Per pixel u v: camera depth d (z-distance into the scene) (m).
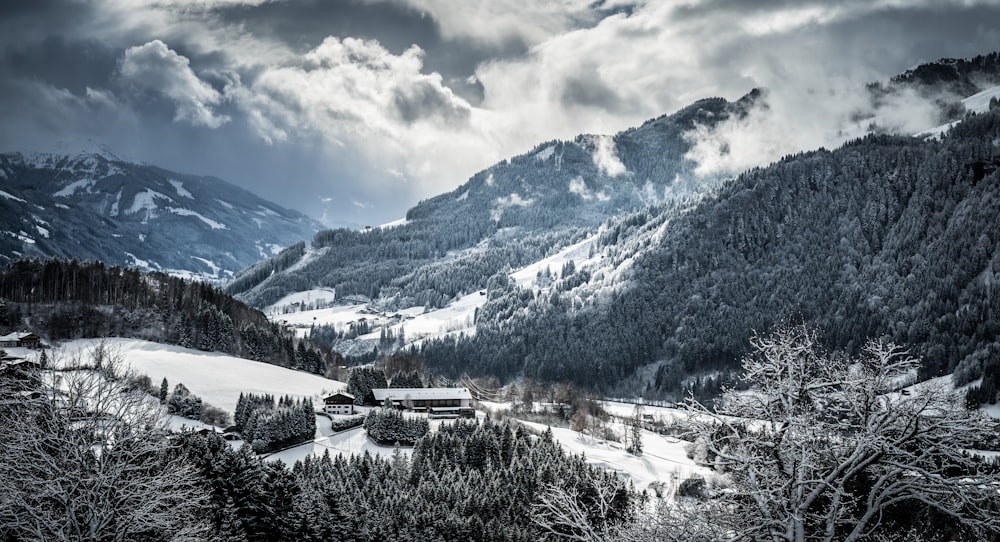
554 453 124.94
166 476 37.22
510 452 131.62
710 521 21.08
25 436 34.09
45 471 34.03
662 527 21.67
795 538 19.91
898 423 20.64
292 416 147.12
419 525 95.25
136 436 36.81
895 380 21.66
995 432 19.72
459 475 117.56
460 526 95.44
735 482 22.09
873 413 21.08
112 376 38.62
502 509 101.75
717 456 22.38
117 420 36.78
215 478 70.94
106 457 35.25
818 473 21.95
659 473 133.25
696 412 22.61
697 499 22.78
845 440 21.66
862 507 24.06
